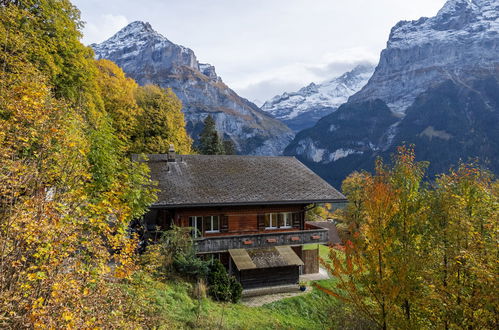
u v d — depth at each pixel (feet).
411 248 32.22
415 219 32.68
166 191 75.41
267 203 79.30
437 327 31.50
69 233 23.35
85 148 33.78
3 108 27.68
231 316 56.39
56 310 20.67
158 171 82.89
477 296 28.50
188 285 60.80
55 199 25.58
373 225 32.94
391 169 36.37
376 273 32.04
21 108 26.71
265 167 95.50
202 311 52.54
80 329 21.63
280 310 68.74
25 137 27.22
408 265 30.35
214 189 79.82
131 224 64.75
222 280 67.41
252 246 77.51
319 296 75.72
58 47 88.63
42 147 26.73
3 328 18.88
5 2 70.59
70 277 22.52
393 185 34.88
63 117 32.91
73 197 27.07
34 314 18.76
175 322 44.75
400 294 31.01
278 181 88.74
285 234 80.94
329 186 90.63
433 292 30.04
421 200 33.60
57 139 28.09
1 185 20.90
